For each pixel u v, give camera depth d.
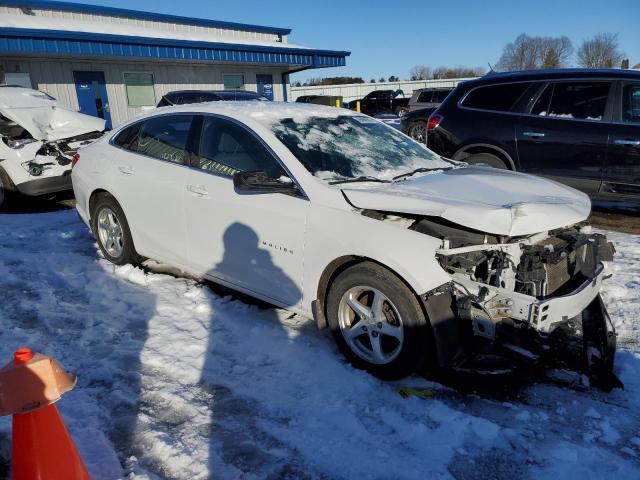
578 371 3.24
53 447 1.90
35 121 7.92
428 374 3.21
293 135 3.77
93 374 3.21
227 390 3.06
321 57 20.84
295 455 2.54
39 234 6.26
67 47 14.32
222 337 3.65
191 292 4.37
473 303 2.91
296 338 3.60
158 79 17.95
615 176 6.14
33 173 7.50
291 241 3.38
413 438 2.65
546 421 2.79
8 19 15.22
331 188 3.32
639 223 6.57
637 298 4.18
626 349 3.46
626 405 2.91
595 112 6.27
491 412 2.87
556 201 3.33
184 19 20.03
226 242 3.80
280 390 3.05
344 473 2.42
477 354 3.07
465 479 2.40
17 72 14.83
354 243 3.05
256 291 3.71
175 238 4.24
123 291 4.42
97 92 16.55
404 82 44.44
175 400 2.95
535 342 3.31
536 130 6.59
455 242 2.97
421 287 2.83
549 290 3.16
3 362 3.30
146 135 4.64
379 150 4.06
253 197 3.60
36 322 3.90
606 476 2.39
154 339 3.62
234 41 20.61
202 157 4.06
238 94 14.11
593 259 3.33
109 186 4.75
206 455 2.53
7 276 4.75
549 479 2.39
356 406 2.90
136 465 2.45
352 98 44.72
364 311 3.13
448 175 3.79
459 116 7.23
